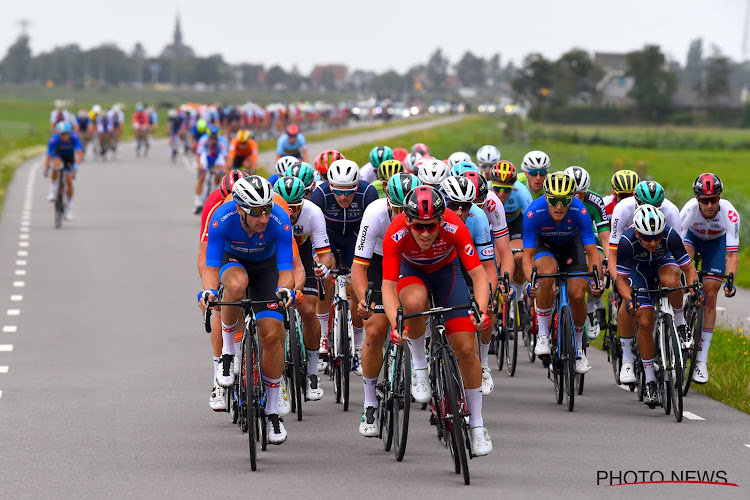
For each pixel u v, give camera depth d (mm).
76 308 27891
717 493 13156
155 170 77812
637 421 17422
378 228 15492
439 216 13523
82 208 52531
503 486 13406
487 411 18172
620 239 18484
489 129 168250
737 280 36312
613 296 20953
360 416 17766
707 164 104188
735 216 19875
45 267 34688
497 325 22188
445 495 12977
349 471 14164
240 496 12898
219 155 49500
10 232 43094
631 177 19641
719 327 26172
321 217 18297
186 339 24234
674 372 17797
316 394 18312
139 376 20531
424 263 14508
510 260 19203
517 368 22438
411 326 14586
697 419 17594
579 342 19203
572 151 114062
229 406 16672
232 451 15242
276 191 17156
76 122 88000
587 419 17547
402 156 28781
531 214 19484
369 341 15422
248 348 14531
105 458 14766
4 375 20422
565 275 18938
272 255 15555
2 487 13273
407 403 14453
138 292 30469
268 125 131875
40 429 16438
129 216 49625
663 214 17672
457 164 19031
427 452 15266
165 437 16047
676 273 18188
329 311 19641
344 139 125000
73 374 20609
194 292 30672
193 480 13648
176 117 87500
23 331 24859
